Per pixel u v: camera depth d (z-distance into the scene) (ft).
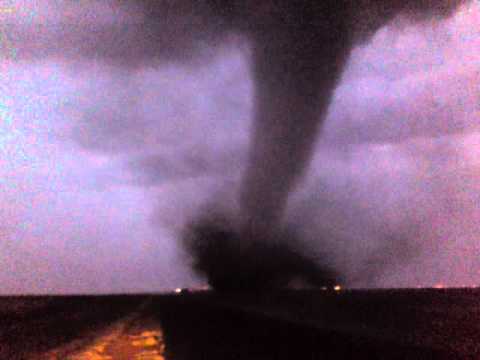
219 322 125.49
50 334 96.53
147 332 96.48
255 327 116.88
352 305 220.43
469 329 133.39
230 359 68.85
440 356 90.94
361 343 100.99
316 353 83.41
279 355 76.74
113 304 213.25
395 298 295.89
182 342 83.10
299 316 163.12
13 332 101.35
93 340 84.58
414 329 134.10
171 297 297.33
